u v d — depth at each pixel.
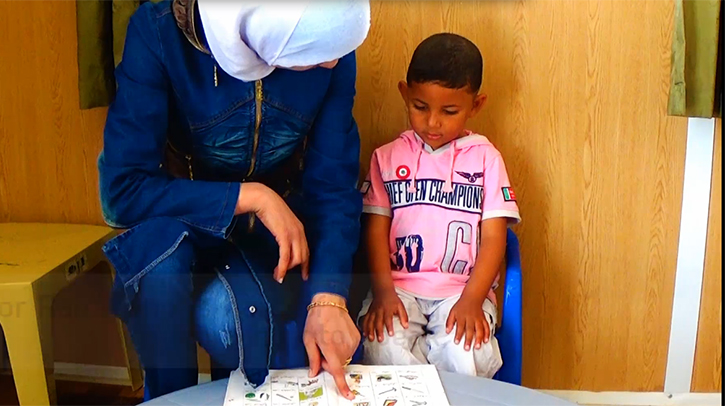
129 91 0.92
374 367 0.94
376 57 1.29
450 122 1.14
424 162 1.20
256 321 0.92
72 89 1.32
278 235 0.93
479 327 1.08
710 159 1.29
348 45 0.80
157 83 0.93
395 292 1.15
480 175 1.19
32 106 1.33
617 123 1.29
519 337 1.13
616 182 1.32
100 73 1.18
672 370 1.41
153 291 0.92
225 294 0.94
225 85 0.93
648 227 1.34
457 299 1.15
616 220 1.34
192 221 0.93
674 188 1.32
